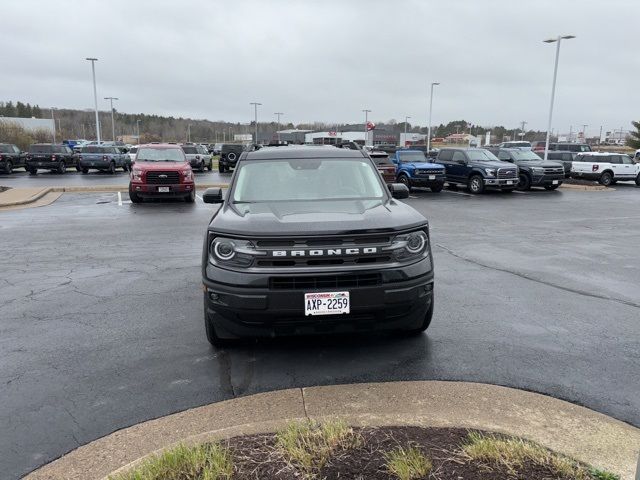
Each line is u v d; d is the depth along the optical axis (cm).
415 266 413
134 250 925
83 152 3294
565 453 289
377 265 400
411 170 2145
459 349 455
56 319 543
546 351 452
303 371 414
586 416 337
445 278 709
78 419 345
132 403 366
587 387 383
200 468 263
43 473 286
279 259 392
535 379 396
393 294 400
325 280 393
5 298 622
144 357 444
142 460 283
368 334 491
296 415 342
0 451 309
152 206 1619
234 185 533
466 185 2191
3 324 528
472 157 2198
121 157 3475
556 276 725
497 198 1952
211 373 412
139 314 557
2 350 460
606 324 522
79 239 1039
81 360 438
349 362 429
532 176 2230
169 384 394
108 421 342
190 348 463
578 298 614
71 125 12488
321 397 367
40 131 5984
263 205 486
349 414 337
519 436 305
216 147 6819
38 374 412
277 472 259
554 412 342
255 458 273
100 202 1725
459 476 253
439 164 2227
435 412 342
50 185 2333
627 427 323
